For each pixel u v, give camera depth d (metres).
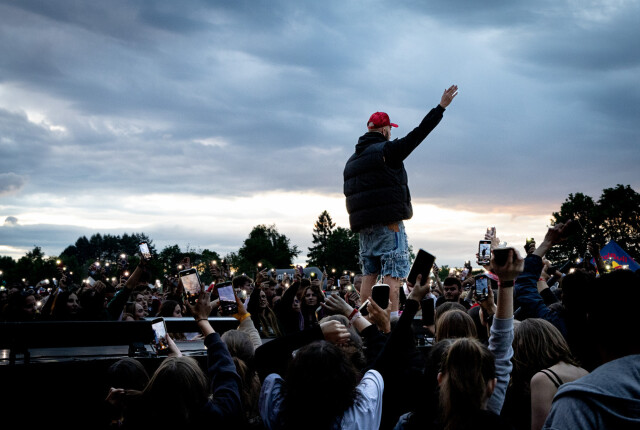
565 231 4.60
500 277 3.22
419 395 3.12
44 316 6.28
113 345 4.32
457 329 4.07
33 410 3.74
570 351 3.45
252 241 140.50
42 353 4.06
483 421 2.48
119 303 5.59
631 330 2.17
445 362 2.75
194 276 3.65
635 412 2.00
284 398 2.96
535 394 3.17
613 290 2.23
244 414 3.43
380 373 3.21
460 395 2.60
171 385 2.99
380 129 6.38
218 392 3.21
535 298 4.54
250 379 3.75
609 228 59.41
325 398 2.78
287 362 3.39
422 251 3.32
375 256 6.05
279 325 7.02
